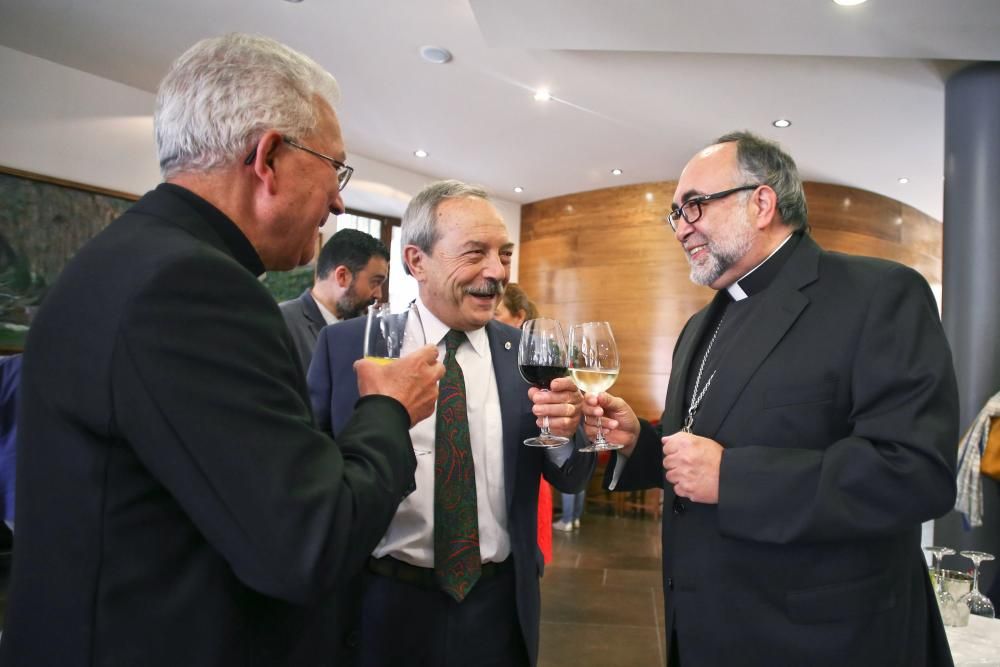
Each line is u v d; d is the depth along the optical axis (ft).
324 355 4.62
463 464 4.16
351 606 3.43
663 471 4.77
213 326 2.22
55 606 2.23
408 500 4.10
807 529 3.39
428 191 4.55
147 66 15.46
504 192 25.53
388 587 4.07
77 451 2.22
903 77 14.08
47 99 15.25
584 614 12.38
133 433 2.14
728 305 4.68
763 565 3.67
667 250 23.58
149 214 2.55
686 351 4.74
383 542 4.11
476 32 13.41
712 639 3.77
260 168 2.65
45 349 2.31
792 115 16.52
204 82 2.64
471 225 4.32
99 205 15.94
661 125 17.90
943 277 13.52
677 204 4.50
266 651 2.58
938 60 13.23
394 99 17.02
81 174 15.74
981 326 12.65
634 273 24.12
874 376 3.53
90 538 2.21
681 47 12.17
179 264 2.21
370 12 12.83
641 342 23.90
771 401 3.80
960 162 13.24
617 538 18.28
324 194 2.89
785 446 3.75
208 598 2.34
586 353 4.41
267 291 2.52
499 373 4.61
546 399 4.00
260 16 13.12
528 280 26.55
